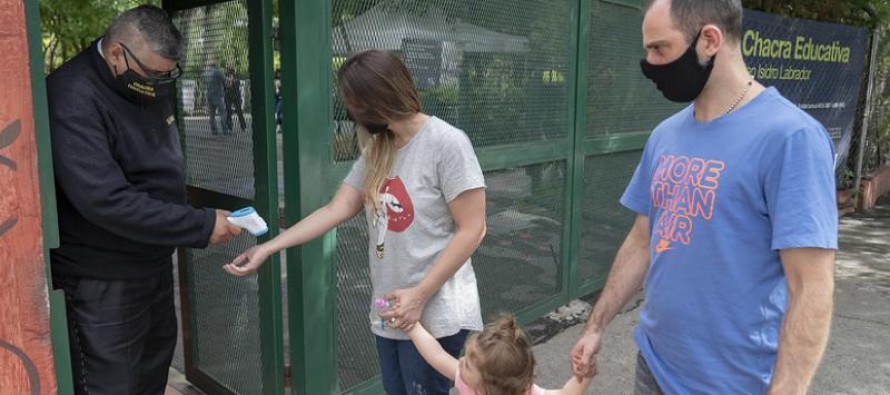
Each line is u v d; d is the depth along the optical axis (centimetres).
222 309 304
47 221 143
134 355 235
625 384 346
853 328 421
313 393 278
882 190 888
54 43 388
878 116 843
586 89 416
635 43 458
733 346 157
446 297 205
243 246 282
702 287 159
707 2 152
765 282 153
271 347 278
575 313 434
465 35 324
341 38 264
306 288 268
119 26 205
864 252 612
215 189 291
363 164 220
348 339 292
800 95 663
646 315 179
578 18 400
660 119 499
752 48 584
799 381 142
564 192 416
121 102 213
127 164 217
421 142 196
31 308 140
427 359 202
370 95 187
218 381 316
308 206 259
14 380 141
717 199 154
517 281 389
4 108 132
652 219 177
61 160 200
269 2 250
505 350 188
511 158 364
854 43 724
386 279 209
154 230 212
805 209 139
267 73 254
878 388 342
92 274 220
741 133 152
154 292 247
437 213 200
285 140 257
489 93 345
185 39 294
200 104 290
